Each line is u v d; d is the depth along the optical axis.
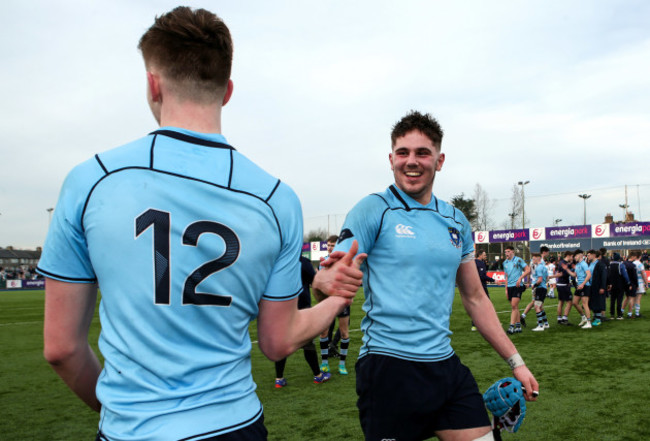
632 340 8.21
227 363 1.07
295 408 4.64
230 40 1.20
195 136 1.11
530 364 6.41
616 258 11.97
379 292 2.21
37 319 13.88
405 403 2.10
